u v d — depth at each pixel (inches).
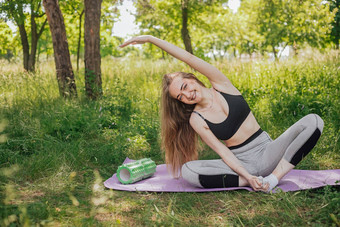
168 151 145.9
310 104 212.5
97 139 202.5
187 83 129.3
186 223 98.3
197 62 129.7
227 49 1226.0
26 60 460.4
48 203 111.8
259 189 119.3
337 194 105.4
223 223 97.7
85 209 107.2
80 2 500.7
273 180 119.5
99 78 310.8
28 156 169.2
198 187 130.2
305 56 370.6
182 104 137.9
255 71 337.1
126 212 106.8
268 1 799.7
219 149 127.1
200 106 132.0
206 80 336.8
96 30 306.3
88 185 136.3
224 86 130.3
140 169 142.7
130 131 208.5
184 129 142.3
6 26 584.7
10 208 100.3
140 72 455.8
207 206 112.4
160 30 902.4
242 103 128.5
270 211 103.8
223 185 126.6
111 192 117.6
